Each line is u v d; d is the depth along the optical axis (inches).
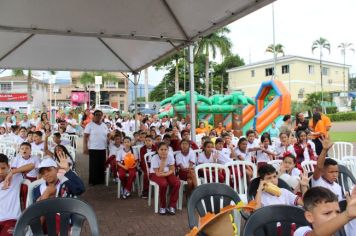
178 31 267.3
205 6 215.2
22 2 210.7
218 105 615.2
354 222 93.7
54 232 102.7
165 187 216.8
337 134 785.6
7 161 150.0
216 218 92.8
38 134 270.5
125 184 259.8
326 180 149.7
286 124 340.5
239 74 1759.4
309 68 1598.2
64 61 389.4
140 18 244.7
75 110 1176.8
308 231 78.6
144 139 297.7
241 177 216.1
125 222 201.2
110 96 2133.4
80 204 104.5
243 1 197.5
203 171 217.6
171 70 1956.2
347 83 1884.8
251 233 89.6
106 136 309.0
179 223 198.8
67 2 215.8
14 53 343.6
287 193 139.4
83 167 399.5
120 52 362.6
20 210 147.6
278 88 612.7
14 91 1833.2
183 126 548.7
